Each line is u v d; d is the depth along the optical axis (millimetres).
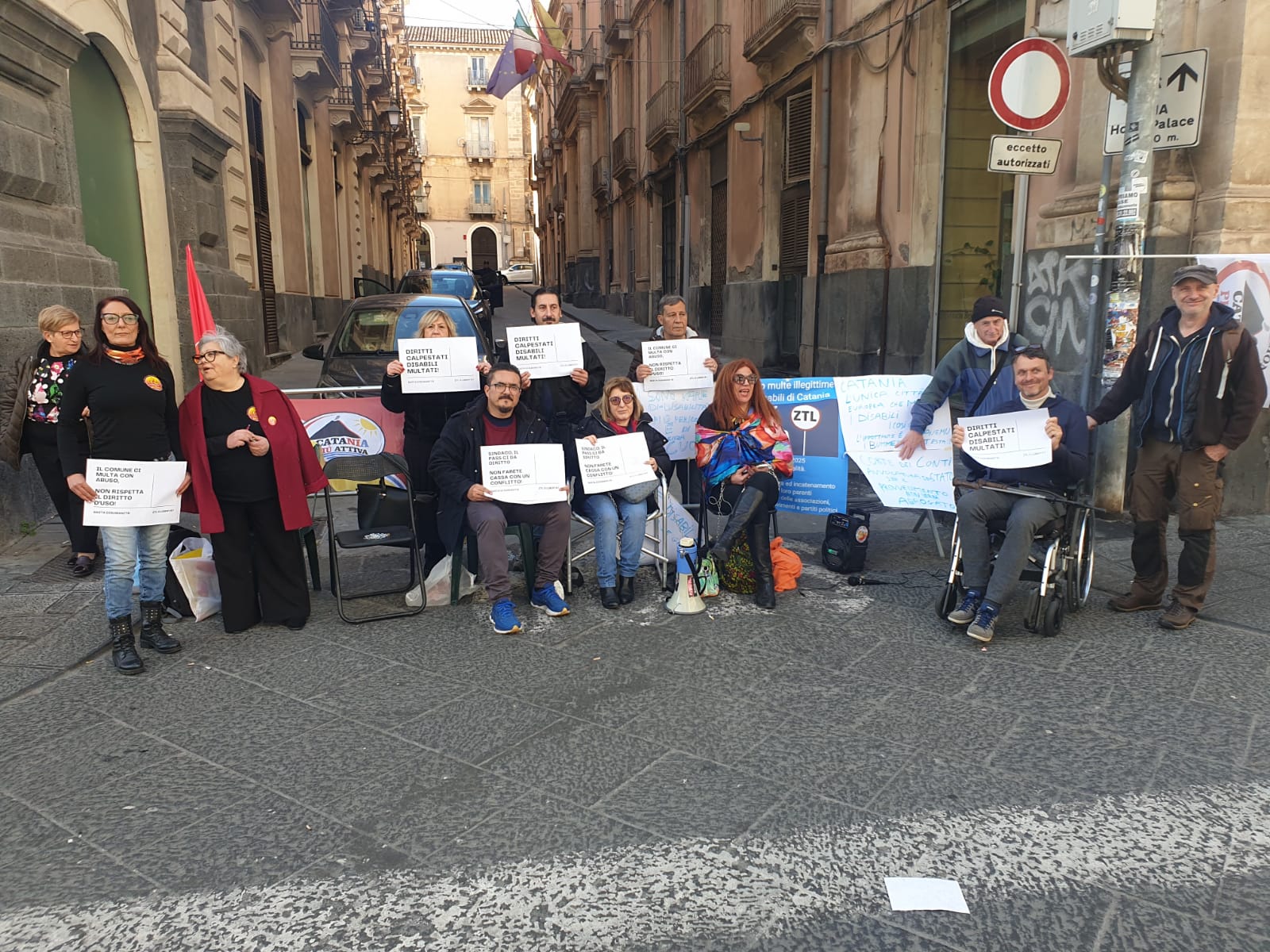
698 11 17734
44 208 6395
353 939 2355
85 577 5129
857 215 10695
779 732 3393
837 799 2957
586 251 33000
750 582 4879
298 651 4195
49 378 4926
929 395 5219
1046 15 6891
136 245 8688
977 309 4953
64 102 6645
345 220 24281
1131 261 5254
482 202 60062
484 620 4570
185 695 3742
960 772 3109
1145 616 4473
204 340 4133
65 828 2824
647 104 22188
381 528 4809
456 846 2729
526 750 3277
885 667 3951
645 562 5426
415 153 49594
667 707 3605
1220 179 5605
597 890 2531
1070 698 3635
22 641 4234
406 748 3303
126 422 4008
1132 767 3123
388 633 4414
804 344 12516
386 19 38219
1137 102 5055
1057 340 6633
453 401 5094
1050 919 2404
